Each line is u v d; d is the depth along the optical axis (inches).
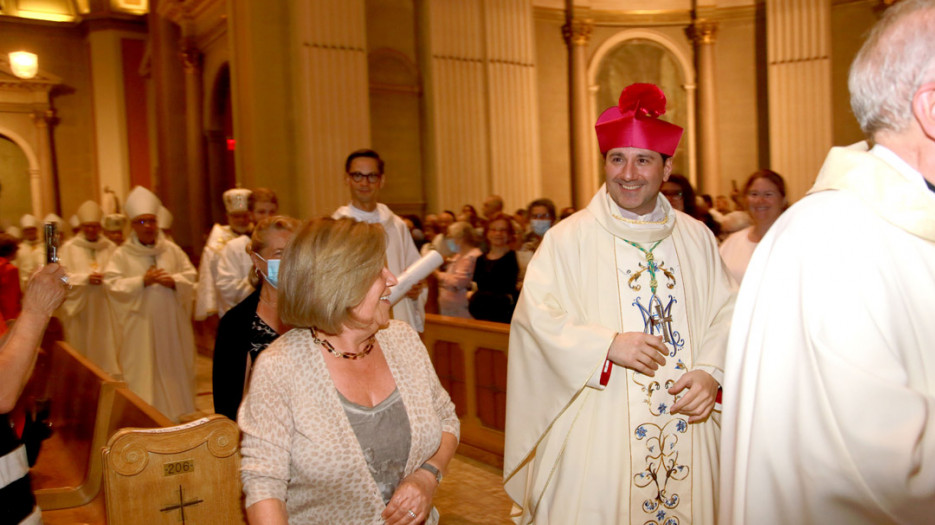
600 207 93.0
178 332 235.8
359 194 161.3
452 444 73.6
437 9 451.2
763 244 48.7
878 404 39.0
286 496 64.4
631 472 87.0
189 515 83.7
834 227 43.4
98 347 273.4
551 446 89.2
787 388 43.7
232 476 85.7
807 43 529.0
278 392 65.4
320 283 64.5
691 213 146.5
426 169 456.4
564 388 85.1
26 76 653.9
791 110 534.0
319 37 389.1
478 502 159.3
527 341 90.9
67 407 154.6
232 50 400.5
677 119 572.1
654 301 89.7
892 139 44.8
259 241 94.0
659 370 87.9
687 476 88.7
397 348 72.7
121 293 226.7
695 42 566.6
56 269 68.8
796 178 534.3
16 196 680.4
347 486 65.2
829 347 41.4
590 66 558.6
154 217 234.7
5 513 64.5
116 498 80.4
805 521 42.2
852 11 523.2
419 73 457.4
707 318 92.0
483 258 209.3
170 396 231.9
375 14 442.9
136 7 716.0
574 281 91.5
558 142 556.4
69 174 708.0
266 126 383.9
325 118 390.3
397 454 67.4
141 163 714.8
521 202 482.9
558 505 88.0
